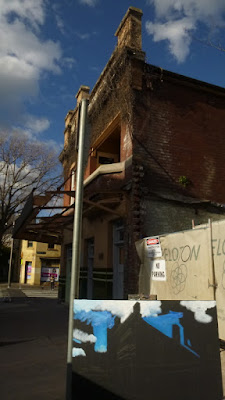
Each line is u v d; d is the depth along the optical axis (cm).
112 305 283
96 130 1205
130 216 868
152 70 973
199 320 291
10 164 2103
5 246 5222
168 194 909
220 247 515
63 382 410
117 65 998
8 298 1767
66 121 1803
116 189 899
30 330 766
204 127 1026
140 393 267
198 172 975
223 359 464
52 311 1160
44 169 2127
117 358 273
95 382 268
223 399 288
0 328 794
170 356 277
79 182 362
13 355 547
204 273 539
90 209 1023
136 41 983
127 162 916
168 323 284
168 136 960
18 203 2073
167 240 650
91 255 1230
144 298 621
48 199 924
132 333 278
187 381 275
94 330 278
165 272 645
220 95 1077
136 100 941
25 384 403
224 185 1005
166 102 984
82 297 1220
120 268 971
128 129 934
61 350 577
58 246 4512
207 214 948
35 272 4353
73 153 1572
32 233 1489
